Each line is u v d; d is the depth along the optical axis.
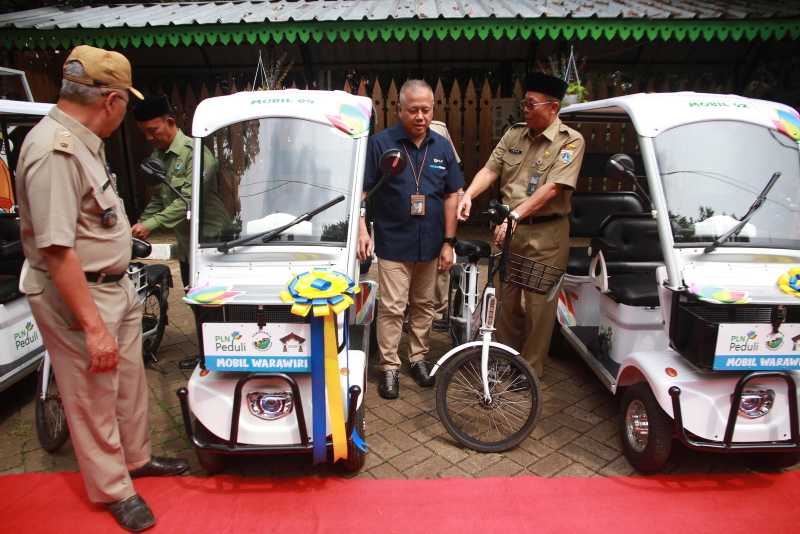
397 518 2.59
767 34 6.34
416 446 3.24
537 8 6.76
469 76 8.78
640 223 3.82
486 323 3.18
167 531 2.52
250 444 2.67
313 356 2.56
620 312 3.53
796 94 7.79
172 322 5.16
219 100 3.01
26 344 3.56
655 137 2.98
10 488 2.83
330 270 2.84
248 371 2.61
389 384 3.78
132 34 6.55
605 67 8.54
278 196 2.94
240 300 2.56
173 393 3.89
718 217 2.91
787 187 2.97
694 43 8.13
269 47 8.02
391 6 7.16
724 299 2.63
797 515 2.60
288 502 2.71
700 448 2.68
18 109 3.64
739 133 3.01
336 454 2.64
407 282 3.72
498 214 3.24
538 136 3.65
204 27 6.48
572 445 3.25
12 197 4.30
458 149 8.23
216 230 2.91
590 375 4.20
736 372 2.74
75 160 2.25
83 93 2.29
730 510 2.64
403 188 3.55
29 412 3.64
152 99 3.64
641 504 2.68
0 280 3.49
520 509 2.65
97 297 2.46
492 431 3.34
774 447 2.67
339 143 2.97
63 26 6.49
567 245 3.80
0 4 8.37
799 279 2.74
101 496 2.55
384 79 8.75
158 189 3.97
